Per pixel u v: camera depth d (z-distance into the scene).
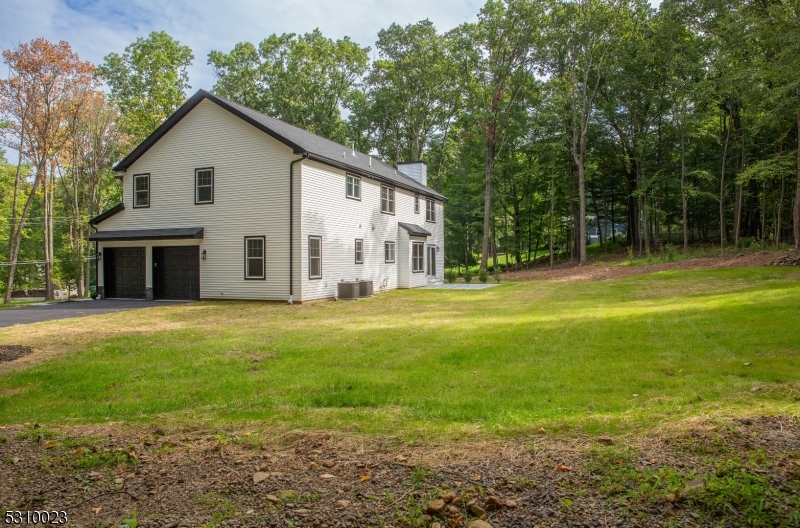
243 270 17.88
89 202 28.86
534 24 29.36
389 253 23.48
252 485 3.14
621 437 3.72
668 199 34.34
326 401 5.36
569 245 40.94
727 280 16.52
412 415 4.67
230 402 5.54
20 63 21.25
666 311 10.68
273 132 17.05
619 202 41.25
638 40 28.62
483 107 32.09
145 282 19.19
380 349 8.16
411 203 26.11
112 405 5.62
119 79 32.31
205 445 3.97
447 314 12.91
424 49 36.91
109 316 13.73
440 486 3.03
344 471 3.32
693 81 26.41
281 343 8.94
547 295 17.14
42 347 9.20
